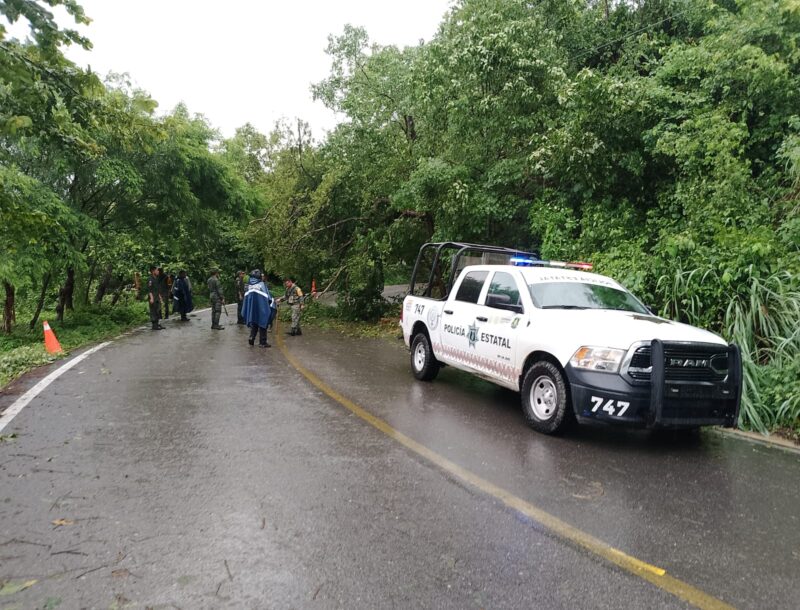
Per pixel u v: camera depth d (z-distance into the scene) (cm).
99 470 488
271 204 1928
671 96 1099
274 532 379
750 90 1014
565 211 1166
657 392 542
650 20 1442
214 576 324
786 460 559
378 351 1249
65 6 569
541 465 524
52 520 391
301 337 1496
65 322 1844
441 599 306
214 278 1697
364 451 552
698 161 995
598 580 329
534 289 707
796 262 786
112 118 695
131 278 2642
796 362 679
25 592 305
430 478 484
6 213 741
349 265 1742
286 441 578
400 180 1599
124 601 299
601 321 615
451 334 823
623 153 1141
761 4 1009
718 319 811
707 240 898
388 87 1675
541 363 632
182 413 683
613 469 519
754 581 332
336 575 328
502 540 375
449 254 1352
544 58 1285
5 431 600
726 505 443
